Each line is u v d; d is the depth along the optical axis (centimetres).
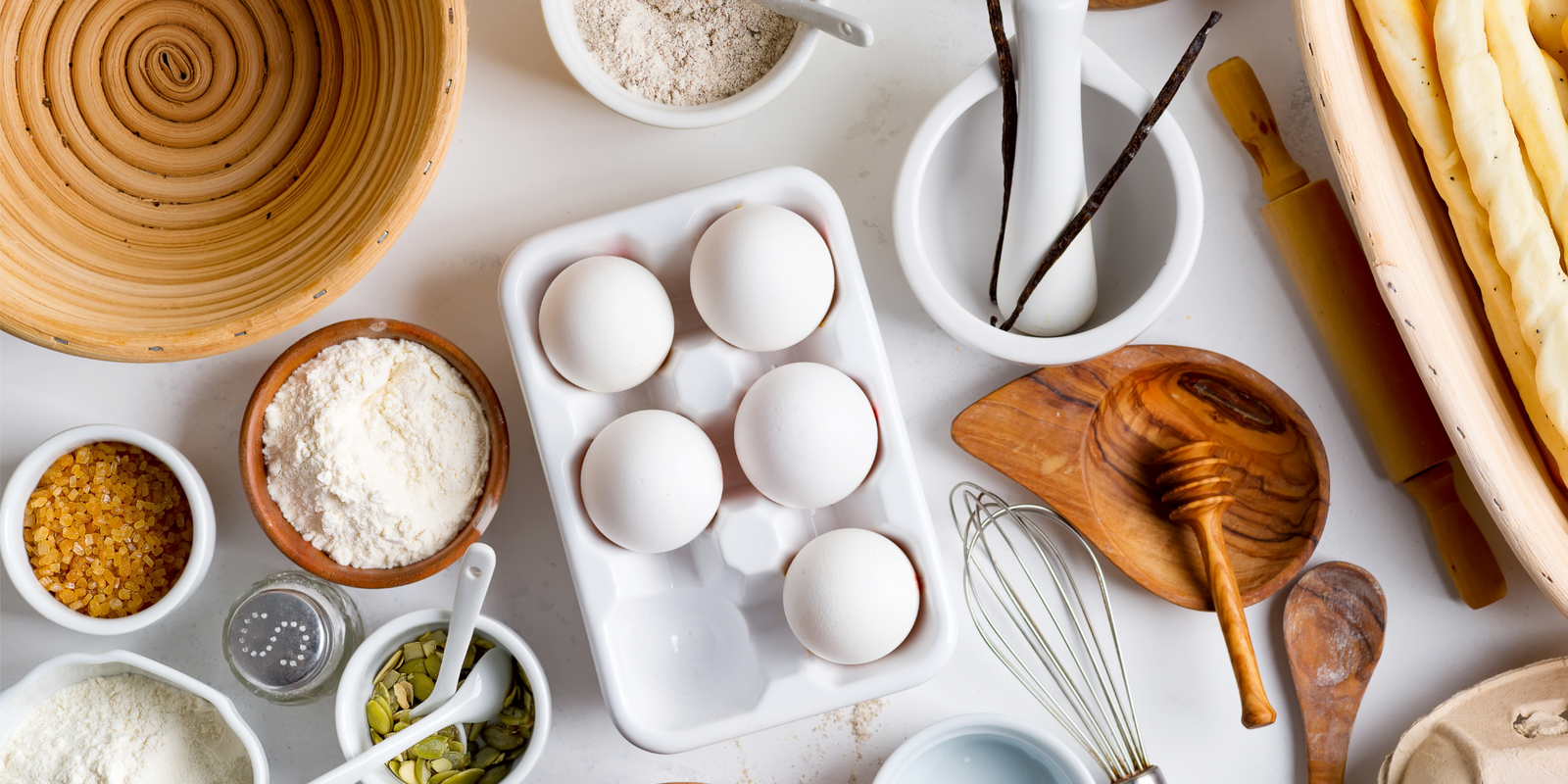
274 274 64
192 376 69
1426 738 66
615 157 70
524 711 67
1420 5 64
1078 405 67
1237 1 69
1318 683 68
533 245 64
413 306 70
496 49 69
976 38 69
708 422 66
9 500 66
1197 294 70
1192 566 68
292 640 66
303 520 66
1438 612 70
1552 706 66
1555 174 63
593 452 63
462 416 66
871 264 70
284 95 66
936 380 70
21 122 64
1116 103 65
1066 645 69
